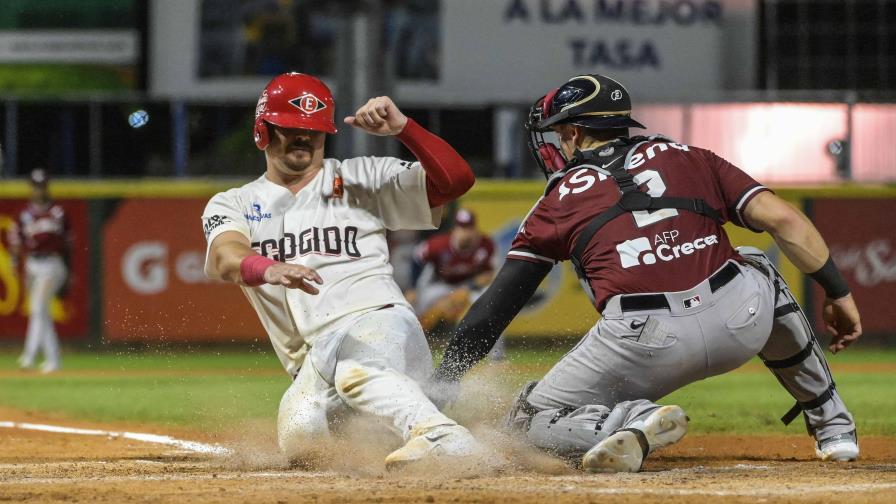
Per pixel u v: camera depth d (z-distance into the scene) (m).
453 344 17.73
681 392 39.00
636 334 16.56
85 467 18.70
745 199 17.22
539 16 72.19
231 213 17.88
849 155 61.34
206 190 60.44
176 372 51.12
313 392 17.64
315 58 70.50
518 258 17.72
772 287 17.53
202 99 62.19
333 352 17.42
